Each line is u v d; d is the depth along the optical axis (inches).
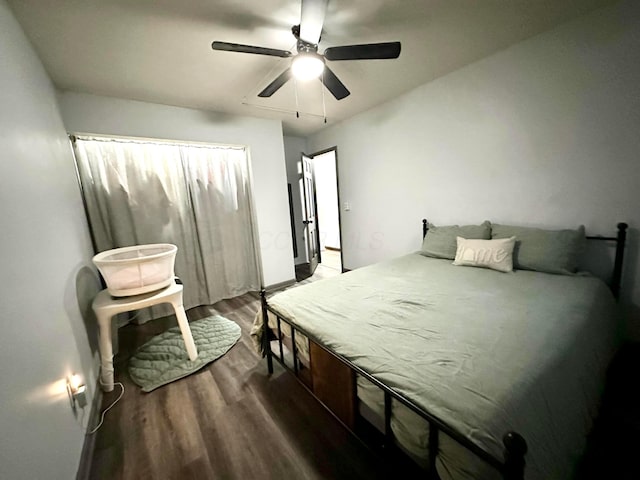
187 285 122.8
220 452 50.3
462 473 27.9
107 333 68.7
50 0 53.3
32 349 38.5
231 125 128.6
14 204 41.2
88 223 99.3
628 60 65.6
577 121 74.6
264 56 78.1
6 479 28.3
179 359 81.0
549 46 76.3
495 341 43.1
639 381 60.2
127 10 57.9
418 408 31.4
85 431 52.7
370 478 43.9
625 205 70.2
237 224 136.8
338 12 63.1
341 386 46.6
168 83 91.7
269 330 73.6
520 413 29.5
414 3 61.2
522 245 81.0
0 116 42.1
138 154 107.4
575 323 47.6
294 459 48.1
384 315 56.7
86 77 84.1
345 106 126.6
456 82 98.3
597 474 41.2
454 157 104.0
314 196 193.0
